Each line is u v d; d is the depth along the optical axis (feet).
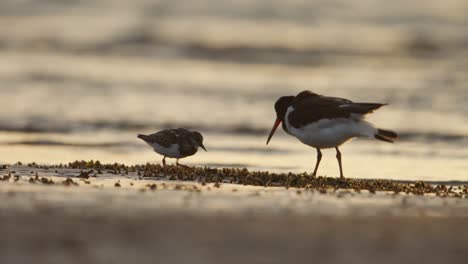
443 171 64.80
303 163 67.92
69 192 48.19
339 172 63.82
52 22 172.96
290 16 175.22
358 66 131.75
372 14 175.22
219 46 148.66
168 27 167.32
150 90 108.37
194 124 87.20
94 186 50.72
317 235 38.99
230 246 36.47
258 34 158.92
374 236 39.06
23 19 175.42
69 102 98.68
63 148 73.46
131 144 76.33
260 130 84.64
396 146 76.38
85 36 158.81
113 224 39.99
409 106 97.55
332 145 57.57
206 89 109.50
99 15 181.88
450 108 96.17
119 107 96.12
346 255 35.42
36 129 83.41
